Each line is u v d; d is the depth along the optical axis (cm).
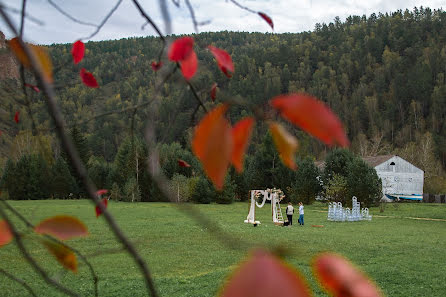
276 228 2033
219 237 31
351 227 2177
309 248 1323
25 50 52
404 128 9900
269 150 4225
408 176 5200
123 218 2342
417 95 10481
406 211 3569
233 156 37
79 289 798
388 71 11950
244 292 26
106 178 4069
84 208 2288
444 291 814
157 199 3962
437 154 8738
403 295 789
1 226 69
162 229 1823
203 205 3812
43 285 800
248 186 4384
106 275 922
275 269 27
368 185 3462
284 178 4184
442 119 9888
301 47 13925
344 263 31
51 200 3697
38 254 1034
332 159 3959
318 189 4031
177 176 3067
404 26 13950
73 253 74
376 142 6981
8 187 3806
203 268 1027
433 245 1461
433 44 12406
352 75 12575
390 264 1077
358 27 15250
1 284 799
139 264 47
